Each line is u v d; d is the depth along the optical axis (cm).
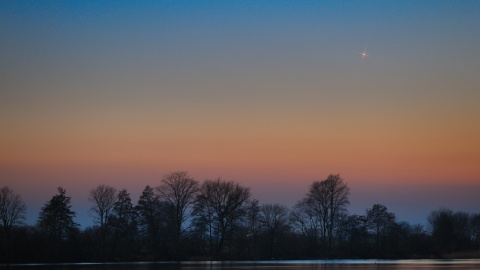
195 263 14938
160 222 16012
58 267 12825
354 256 17462
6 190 15088
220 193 15738
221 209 15700
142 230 16175
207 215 15675
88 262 15100
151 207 16138
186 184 15850
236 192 15825
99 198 16250
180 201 15762
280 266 13712
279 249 17262
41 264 14200
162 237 15988
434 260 17450
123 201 16438
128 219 16325
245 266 13588
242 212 15825
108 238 16150
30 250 14400
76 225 15438
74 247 15025
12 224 15038
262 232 17388
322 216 16875
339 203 16862
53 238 15025
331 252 17062
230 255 16162
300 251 17125
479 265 14162
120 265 13812
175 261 15612
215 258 15800
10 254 14200
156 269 12112
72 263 14688
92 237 15875
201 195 15725
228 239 15788
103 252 15538
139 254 15962
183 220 15775
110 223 16162
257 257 16725
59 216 15212
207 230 15700
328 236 16912
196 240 15925
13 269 11988
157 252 15838
